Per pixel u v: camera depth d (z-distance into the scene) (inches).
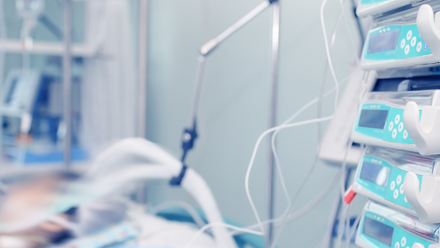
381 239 19.7
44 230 33.4
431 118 16.1
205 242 37.9
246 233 40.1
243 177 55.4
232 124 57.7
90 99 78.0
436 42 15.9
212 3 61.2
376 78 23.4
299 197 44.9
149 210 49.1
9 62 92.7
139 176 37.5
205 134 64.0
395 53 19.5
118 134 76.9
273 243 30.9
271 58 30.4
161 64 77.5
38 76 80.4
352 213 34.0
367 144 21.8
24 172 66.1
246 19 31.5
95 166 39.8
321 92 28.4
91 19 77.5
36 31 95.7
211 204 34.2
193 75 66.7
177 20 71.4
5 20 92.5
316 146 42.5
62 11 98.3
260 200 51.7
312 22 43.3
